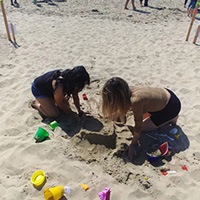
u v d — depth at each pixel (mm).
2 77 2809
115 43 3828
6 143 1901
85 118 2121
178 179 1704
